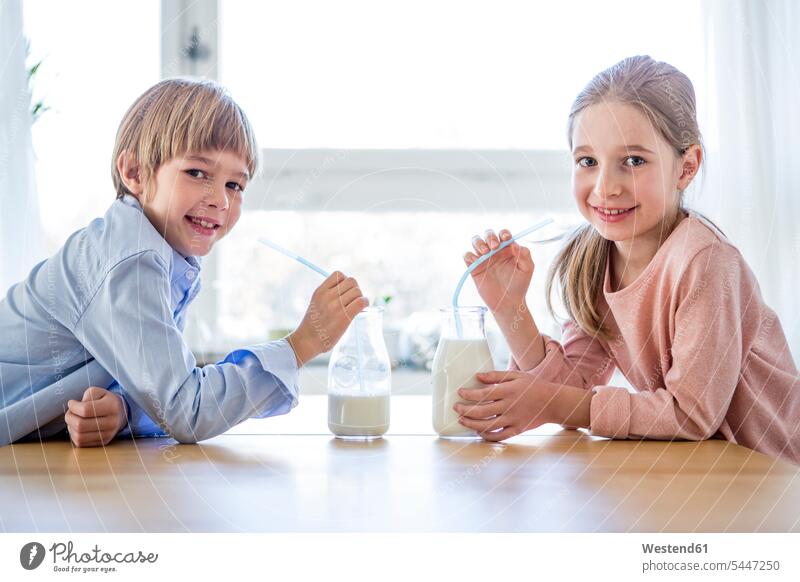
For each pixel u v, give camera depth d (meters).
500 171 1.70
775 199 1.58
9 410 0.85
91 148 1.72
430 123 1.73
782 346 1.09
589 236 1.11
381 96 1.72
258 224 1.66
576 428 0.90
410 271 1.69
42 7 1.69
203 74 1.70
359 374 0.84
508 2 1.73
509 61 1.74
